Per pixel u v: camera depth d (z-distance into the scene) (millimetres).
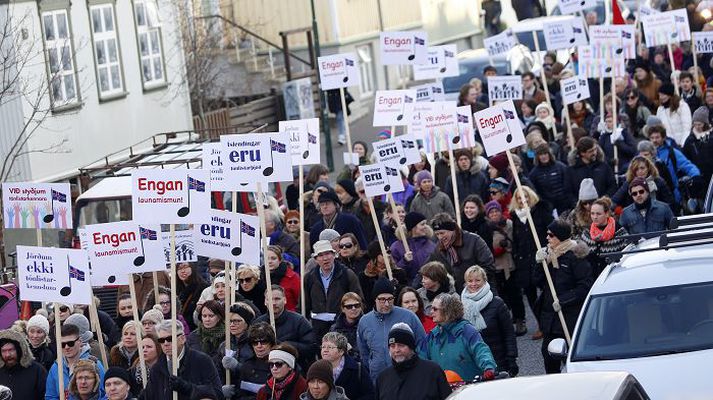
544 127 47938
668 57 61406
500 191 40781
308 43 84312
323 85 45719
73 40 61344
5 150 57594
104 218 44250
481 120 36188
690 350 24703
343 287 32281
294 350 26359
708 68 60406
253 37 86750
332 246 34344
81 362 28125
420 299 29312
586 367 24922
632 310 25906
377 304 28047
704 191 41562
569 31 55062
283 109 82500
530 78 58875
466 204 37750
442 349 26906
